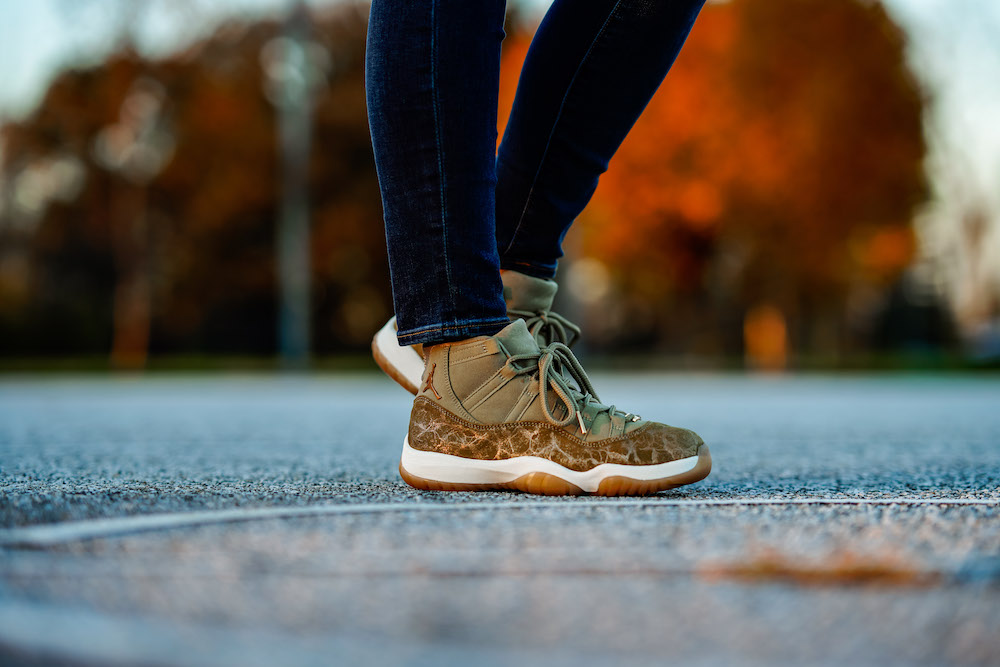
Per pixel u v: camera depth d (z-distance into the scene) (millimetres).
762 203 19656
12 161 25375
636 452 1621
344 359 26188
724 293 23125
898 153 19781
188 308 26812
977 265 23250
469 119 1641
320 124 25078
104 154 25391
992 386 11781
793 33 19797
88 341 25547
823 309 22938
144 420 5043
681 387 11242
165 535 1068
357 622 719
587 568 905
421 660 622
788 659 634
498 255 1794
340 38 25906
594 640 676
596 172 1822
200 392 10141
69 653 623
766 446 3188
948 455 2785
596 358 25281
